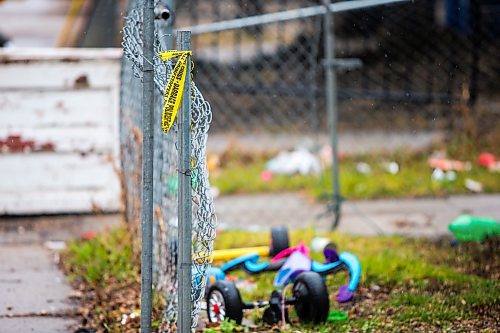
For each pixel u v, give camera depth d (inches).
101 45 887.7
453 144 779.4
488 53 929.5
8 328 400.5
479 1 919.7
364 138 831.7
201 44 1163.3
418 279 458.3
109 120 603.8
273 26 1175.6
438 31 959.0
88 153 604.4
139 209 463.8
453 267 487.2
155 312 407.8
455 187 685.9
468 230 522.9
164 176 426.3
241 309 382.0
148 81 328.8
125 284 457.4
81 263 493.7
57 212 603.8
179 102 305.6
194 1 1075.3
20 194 601.6
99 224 587.2
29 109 596.4
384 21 985.5
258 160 781.9
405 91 909.8
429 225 590.2
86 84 598.5
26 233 573.0
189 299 319.6
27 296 448.1
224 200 673.6
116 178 607.8
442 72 936.9
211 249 325.7
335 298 430.6
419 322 393.7
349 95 884.0
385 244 536.7
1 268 498.0
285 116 916.0
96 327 401.4
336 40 995.9
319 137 845.8
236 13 1068.5
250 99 938.7
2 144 595.2
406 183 695.1
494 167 737.0
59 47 874.8
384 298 433.1
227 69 995.9
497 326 387.5
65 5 1000.2
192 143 325.1
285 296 410.6
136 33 356.2
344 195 673.0
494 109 864.3
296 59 979.3
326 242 529.0
